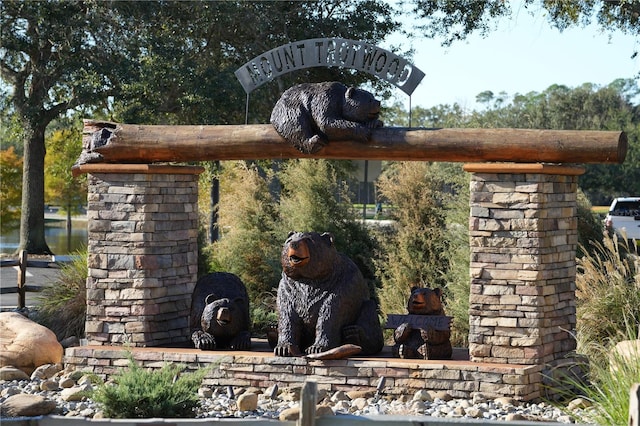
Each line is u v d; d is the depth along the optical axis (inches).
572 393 291.4
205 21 851.4
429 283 518.3
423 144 299.4
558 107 1923.0
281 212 594.9
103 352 316.8
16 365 333.4
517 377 280.8
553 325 296.8
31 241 994.7
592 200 1935.3
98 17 836.6
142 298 324.2
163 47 816.9
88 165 327.3
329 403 283.6
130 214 326.3
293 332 303.1
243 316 325.7
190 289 345.1
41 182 1000.2
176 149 322.7
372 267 566.3
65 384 302.4
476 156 296.4
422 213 538.6
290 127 306.5
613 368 255.4
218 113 848.3
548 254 293.7
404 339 303.7
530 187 289.4
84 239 1376.7
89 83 821.9
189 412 251.1
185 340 341.1
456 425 169.8
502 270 292.4
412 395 290.0
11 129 995.9
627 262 427.2
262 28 854.5
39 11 845.2
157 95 827.4
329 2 908.0
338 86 311.0
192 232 345.7
